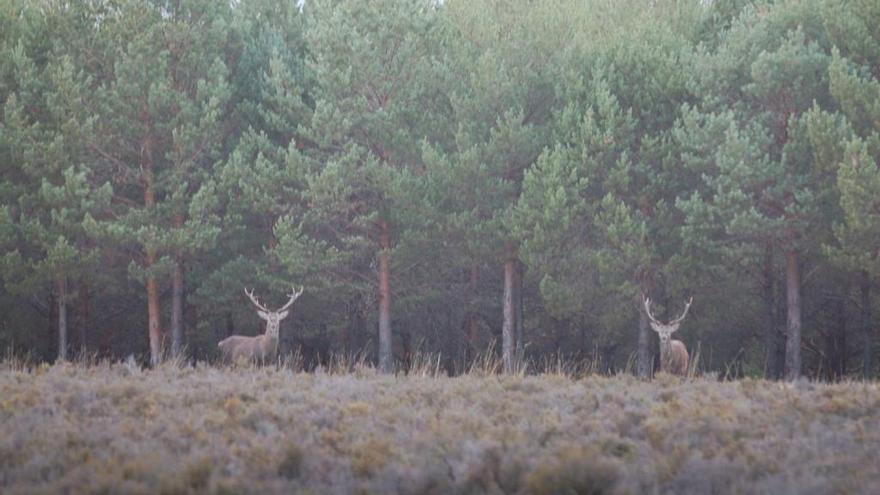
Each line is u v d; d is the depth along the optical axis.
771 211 32.81
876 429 11.45
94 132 35.09
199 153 36.53
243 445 9.79
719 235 34.84
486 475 8.52
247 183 35.44
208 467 8.48
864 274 35.53
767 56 31.55
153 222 35.97
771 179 31.25
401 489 8.42
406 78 36.94
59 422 10.73
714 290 36.91
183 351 37.25
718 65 33.44
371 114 35.94
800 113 32.81
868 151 29.30
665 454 9.77
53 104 34.50
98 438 9.92
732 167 30.78
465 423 11.02
